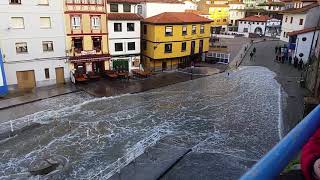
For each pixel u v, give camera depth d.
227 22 109.69
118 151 22.30
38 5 35.47
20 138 23.95
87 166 20.23
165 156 21.52
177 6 53.91
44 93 34.91
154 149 22.58
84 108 30.72
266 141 24.03
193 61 53.22
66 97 34.12
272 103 33.12
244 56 62.78
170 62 49.09
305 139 1.18
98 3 39.66
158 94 36.09
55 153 21.86
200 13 86.75
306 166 1.18
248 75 46.47
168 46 47.00
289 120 28.09
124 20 42.88
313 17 51.56
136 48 45.31
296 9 57.03
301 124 1.24
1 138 23.75
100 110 30.28
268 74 47.06
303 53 50.41
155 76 44.66
